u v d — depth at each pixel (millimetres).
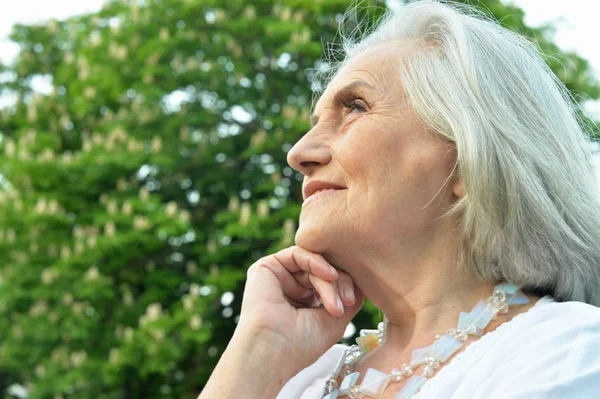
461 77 1477
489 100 1455
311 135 1582
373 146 1475
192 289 8898
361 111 1558
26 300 9977
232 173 10070
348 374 1591
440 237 1463
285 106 9898
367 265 1514
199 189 10180
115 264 9508
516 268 1410
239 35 10695
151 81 10414
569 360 1185
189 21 10930
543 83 1549
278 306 1562
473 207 1412
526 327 1310
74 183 10406
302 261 1564
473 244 1426
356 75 1561
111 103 11086
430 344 1446
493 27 1616
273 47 10508
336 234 1497
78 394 9406
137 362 8633
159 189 10438
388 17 1773
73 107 11078
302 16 10359
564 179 1457
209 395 1477
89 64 11000
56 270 9438
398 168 1464
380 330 1681
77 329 9305
